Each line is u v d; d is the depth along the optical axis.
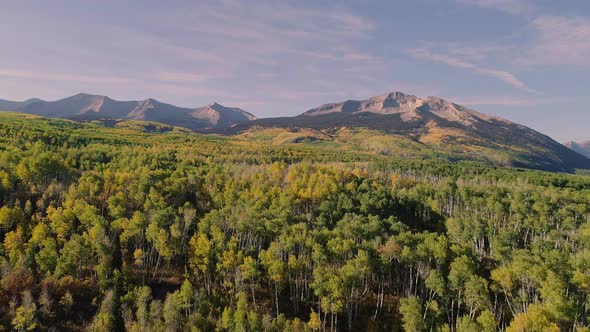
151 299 87.38
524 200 143.62
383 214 137.75
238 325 72.81
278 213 118.62
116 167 163.88
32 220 103.94
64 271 85.50
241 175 173.25
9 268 82.25
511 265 88.00
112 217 114.44
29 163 125.44
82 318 79.00
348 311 84.38
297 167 195.75
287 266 90.00
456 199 158.88
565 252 94.56
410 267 91.31
